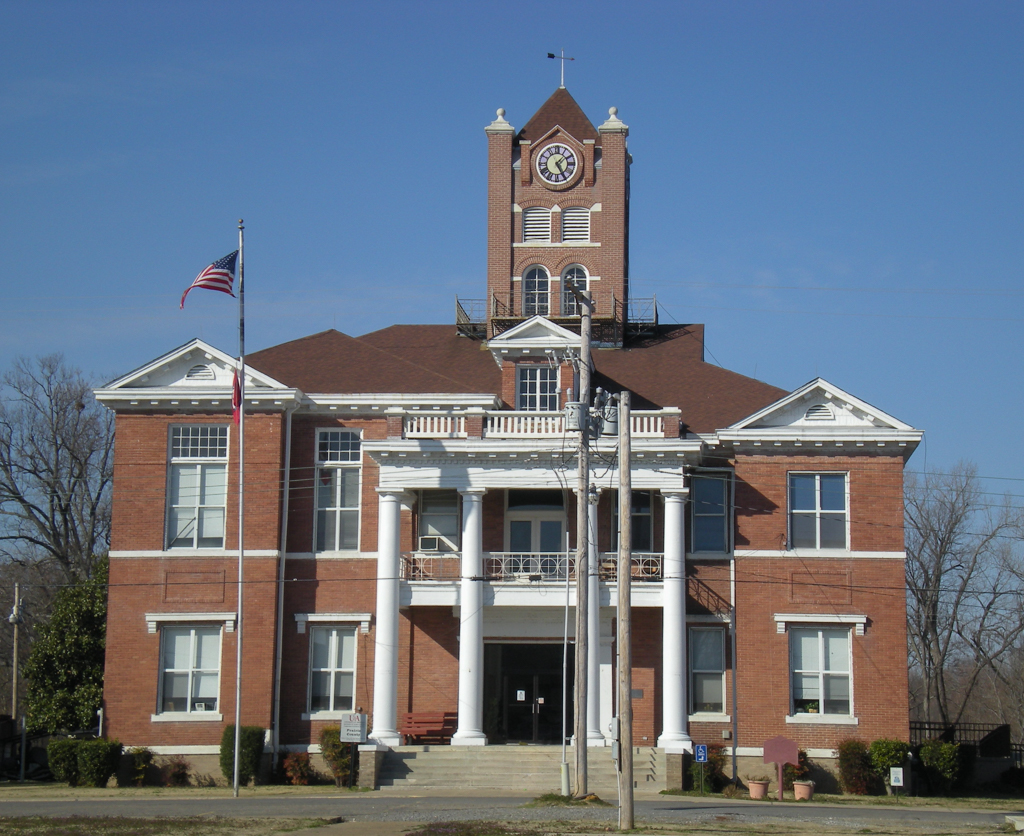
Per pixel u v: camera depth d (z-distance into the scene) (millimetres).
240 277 43969
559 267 59094
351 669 46094
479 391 48969
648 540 47094
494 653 46969
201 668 45312
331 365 51000
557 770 42188
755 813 34469
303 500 47125
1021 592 68438
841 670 45375
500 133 60719
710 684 45656
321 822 30656
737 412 49344
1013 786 51375
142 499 46281
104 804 36062
